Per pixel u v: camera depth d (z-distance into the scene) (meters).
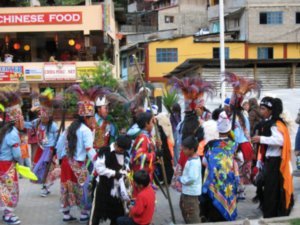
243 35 40.50
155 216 8.39
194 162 7.05
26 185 11.68
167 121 10.76
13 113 7.89
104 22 31.08
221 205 7.18
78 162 7.82
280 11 39.66
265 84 24.61
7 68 30.86
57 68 30.97
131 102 10.05
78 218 8.34
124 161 6.94
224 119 7.33
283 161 7.26
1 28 30.89
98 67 13.20
